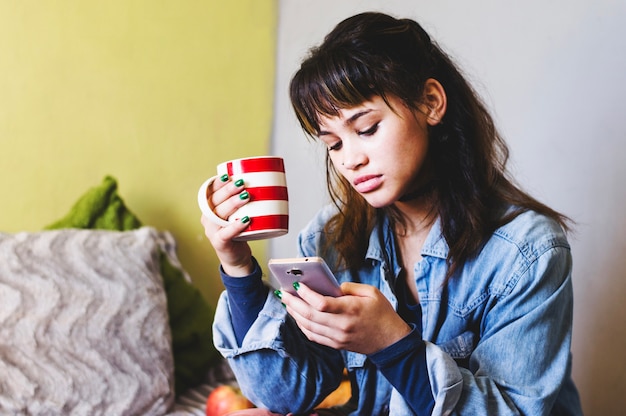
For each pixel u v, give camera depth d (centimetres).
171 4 213
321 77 96
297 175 224
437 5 185
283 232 99
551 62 159
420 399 95
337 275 122
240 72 227
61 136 198
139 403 156
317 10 218
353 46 96
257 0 229
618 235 149
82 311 159
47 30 195
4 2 189
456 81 107
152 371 162
